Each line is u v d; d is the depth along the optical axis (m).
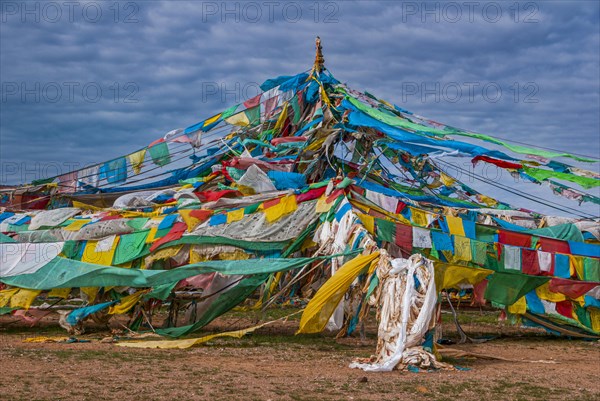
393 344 17.20
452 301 35.59
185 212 24.89
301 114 32.53
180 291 31.06
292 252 24.66
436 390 14.61
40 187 31.45
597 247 24.86
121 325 24.50
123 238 24.92
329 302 19.17
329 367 17.34
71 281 23.48
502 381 15.77
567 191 27.86
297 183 27.48
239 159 28.02
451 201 32.34
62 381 14.77
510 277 22.94
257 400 13.40
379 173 32.56
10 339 22.06
